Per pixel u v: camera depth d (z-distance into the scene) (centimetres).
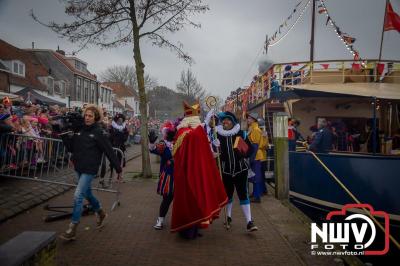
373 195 718
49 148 845
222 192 552
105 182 999
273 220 657
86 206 669
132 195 841
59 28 1022
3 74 2798
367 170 727
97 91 4803
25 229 561
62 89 3800
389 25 1167
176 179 541
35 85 3244
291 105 1151
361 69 1184
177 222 533
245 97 1916
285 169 842
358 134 1095
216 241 538
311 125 1137
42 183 819
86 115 535
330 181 787
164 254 479
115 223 611
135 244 513
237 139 590
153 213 684
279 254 487
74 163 536
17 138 795
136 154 1866
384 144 1031
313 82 1202
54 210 666
